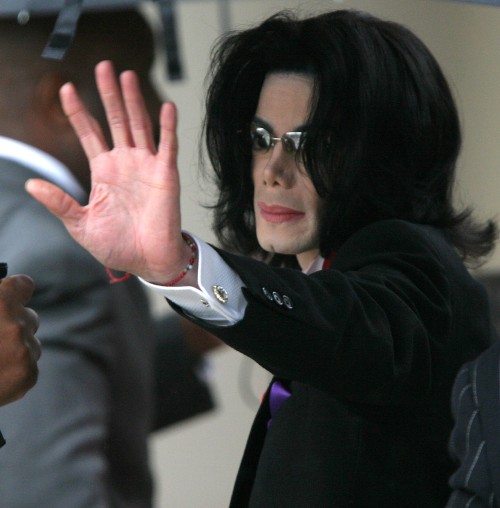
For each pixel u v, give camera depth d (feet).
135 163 19.70
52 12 32.09
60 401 28.94
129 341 31.30
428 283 22.39
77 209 19.57
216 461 61.31
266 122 24.63
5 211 30.35
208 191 29.43
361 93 23.98
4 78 32.19
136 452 31.48
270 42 24.75
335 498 22.85
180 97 60.95
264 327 19.70
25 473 28.35
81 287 29.76
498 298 37.60
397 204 24.61
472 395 19.90
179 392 39.70
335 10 25.71
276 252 25.58
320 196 24.21
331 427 23.22
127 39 33.81
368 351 20.35
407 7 64.54
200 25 61.46
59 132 32.12
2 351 22.06
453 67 65.41
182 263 19.71
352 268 22.65
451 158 25.52
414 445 22.94
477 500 19.08
